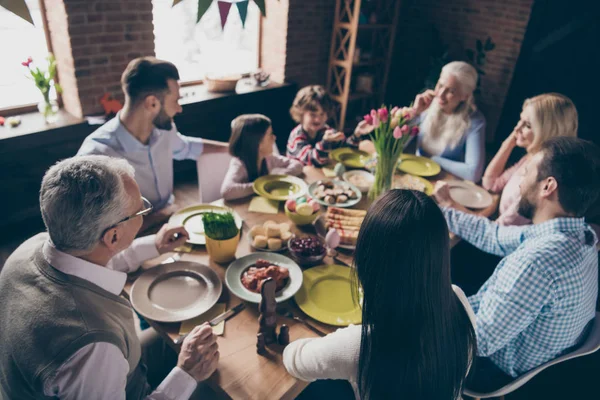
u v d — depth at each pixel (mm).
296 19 4125
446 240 822
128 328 1078
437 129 2662
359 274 874
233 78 3895
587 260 1282
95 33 2924
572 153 1268
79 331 917
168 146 2174
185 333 1214
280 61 4273
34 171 2910
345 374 963
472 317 1026
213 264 1509
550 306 1257
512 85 4820
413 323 831
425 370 852
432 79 4832
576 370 2260
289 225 1732
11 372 954
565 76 4520
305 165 2414
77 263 986
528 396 2082
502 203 2115
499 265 1518
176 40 3963
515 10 4559
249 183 2010
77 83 2963
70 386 896
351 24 4258
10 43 3062
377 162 1945
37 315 928
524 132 2102
